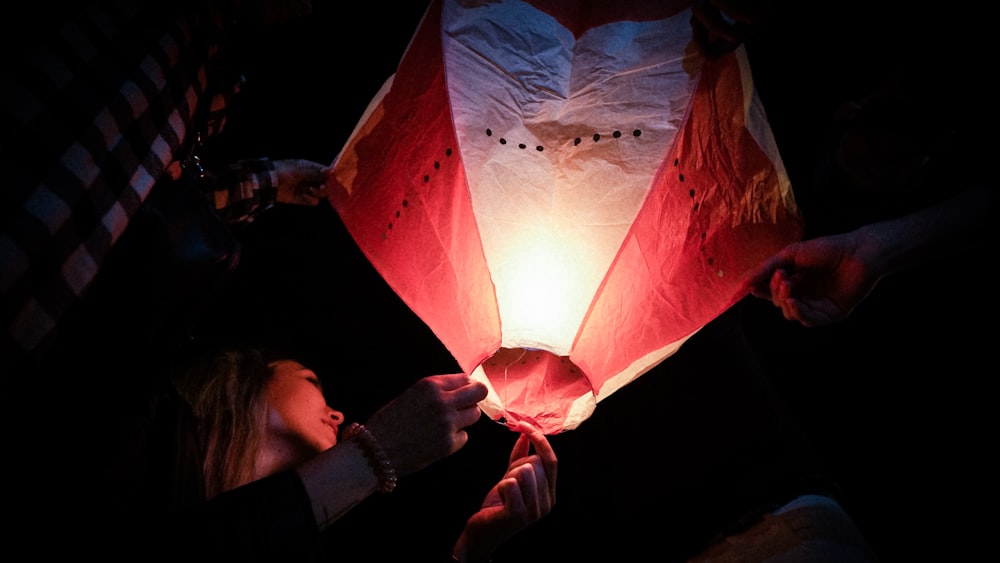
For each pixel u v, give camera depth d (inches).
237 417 48.8
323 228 78.7
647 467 58.1
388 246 46.6
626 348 42.1
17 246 29.3
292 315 78.4
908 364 71.8
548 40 42.7
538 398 47.1
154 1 37.3
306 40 74.4
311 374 55.1
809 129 66.2
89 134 32.1
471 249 41.7
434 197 44.0
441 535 75.3
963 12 48.5
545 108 42.6
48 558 32.7
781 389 73.9
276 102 76.4
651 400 59.0
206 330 76.3
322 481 38.5
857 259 49.3
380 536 74.8
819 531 50.3
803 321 50.3
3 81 30.8
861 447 75.4
